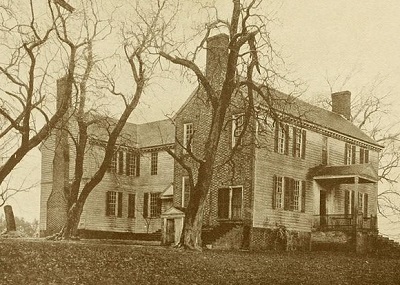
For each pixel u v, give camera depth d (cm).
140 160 4306
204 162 2416
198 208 2383
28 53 2111
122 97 2670
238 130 3189
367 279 1537
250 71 2528
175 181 3525
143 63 2648
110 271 1452
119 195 4131
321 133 3656
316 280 1490
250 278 1494
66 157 2809
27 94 2166
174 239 3316
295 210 3369
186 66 2505
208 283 1384
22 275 1280
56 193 3891
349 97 4497
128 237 4072
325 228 3459
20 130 2181
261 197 3131
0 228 4191
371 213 4066
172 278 1427
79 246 1894
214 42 3306
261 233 3105
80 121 2675
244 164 3139
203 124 3409
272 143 3244
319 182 3591
